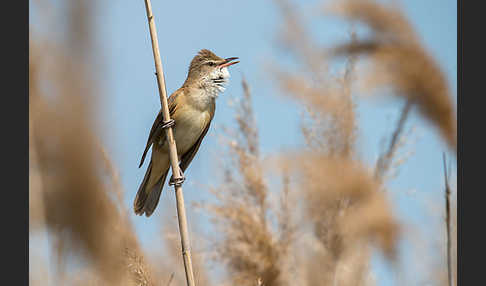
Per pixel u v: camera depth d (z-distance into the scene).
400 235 7.68
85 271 5.80
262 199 7.84
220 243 7.59
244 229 7.59
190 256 6.52
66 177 5.79
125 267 5.72
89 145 5.97
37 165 5.92
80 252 5.82
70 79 6.11
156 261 6.69
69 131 5.96
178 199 6.91
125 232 5.84
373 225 7.48
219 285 7.41
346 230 7.50
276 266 7.56
